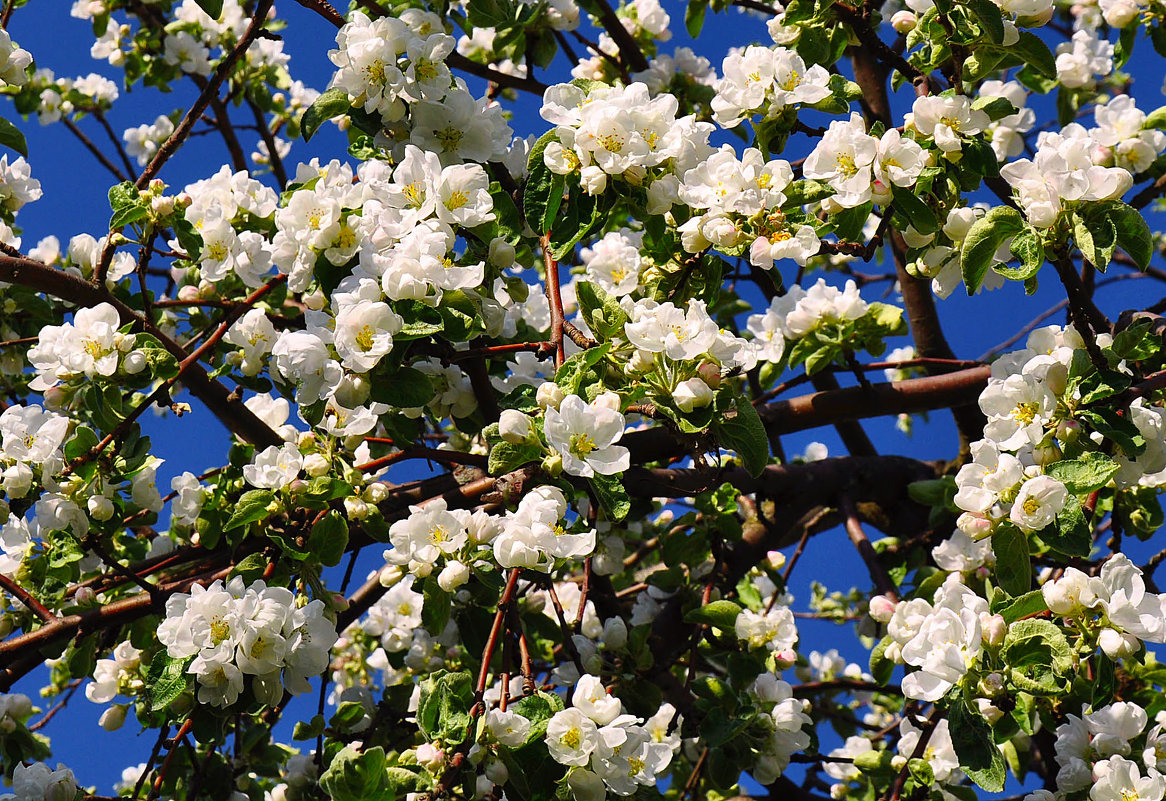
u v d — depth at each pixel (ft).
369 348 6.64
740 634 7.52
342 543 6.81
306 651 6.75
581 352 6.74
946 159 6.85
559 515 6.60
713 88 8.13
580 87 7.02
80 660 7.07
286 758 7.65
